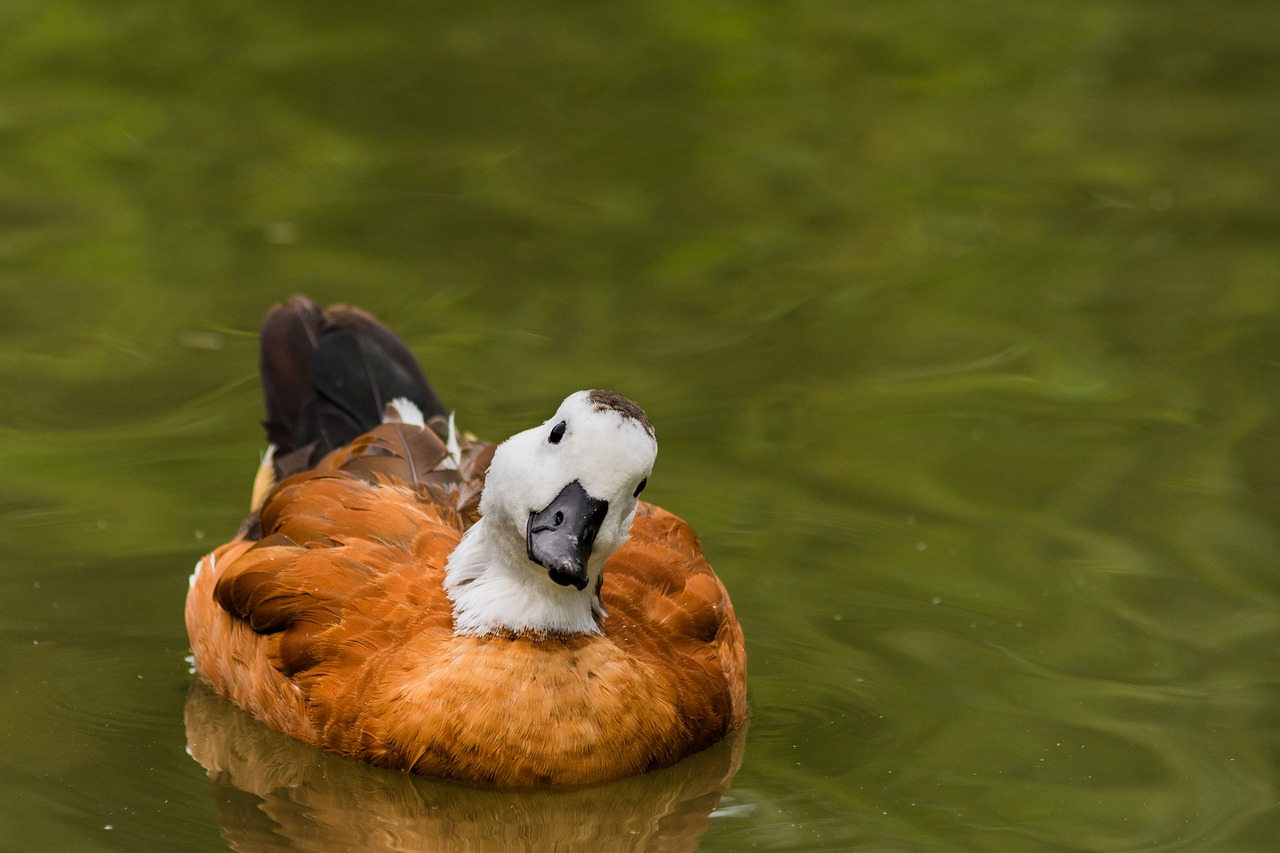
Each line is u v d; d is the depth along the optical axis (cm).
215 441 1319
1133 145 1898
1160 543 1199
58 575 1147
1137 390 1412
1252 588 1145
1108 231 1703
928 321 1531
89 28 2128
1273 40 2162
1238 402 1391
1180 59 2114
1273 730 995
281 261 1608
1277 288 1583
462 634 948
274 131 1883
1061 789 942
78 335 1467
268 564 1012
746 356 1464
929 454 1319
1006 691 1045
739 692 1024
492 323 1504
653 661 974
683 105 1986
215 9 2211
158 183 1758
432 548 1009
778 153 1873
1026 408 1385
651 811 930
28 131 1855
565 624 938
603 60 2102
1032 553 1191
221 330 1484
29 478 1252
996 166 1847
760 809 928
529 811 932
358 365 1244
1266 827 901
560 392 1388
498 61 2086
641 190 1783
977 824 909
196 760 976
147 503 1232
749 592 1150
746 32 2198
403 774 949
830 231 1705
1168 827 903
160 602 1132
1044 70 2089
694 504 1248
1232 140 1903
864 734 1005
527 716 931
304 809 928
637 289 1581
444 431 1172
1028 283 1602
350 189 1766
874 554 1193
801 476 1285
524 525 894
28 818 905
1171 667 1062
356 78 2020
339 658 972
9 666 1059
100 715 1020
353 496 1052
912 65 2109
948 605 1135
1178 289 1586
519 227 1694
